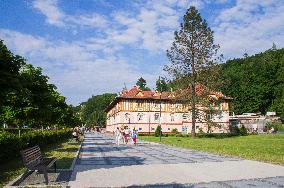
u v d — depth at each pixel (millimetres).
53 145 34938
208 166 17531
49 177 13305
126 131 43625
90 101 191125
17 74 13227
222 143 39938
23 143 21109
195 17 60875
